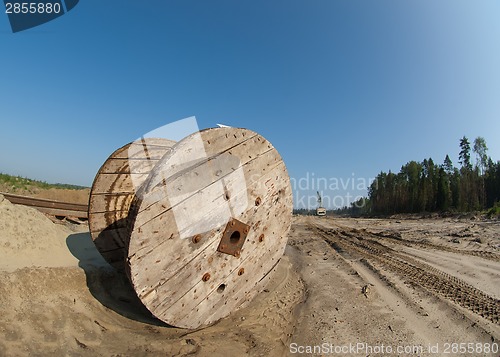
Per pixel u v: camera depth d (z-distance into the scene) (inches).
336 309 168.6
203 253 121.6
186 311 119.6
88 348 107.4
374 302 178.5
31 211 170.2
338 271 257.3
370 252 351.6
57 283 131.6
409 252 346.0
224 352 113.0
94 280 148.9
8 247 135.9
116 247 176.1
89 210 169.8
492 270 247.9
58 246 163.6
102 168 172.1
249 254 140.6
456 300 176.7
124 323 129.8
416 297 184.7
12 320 105.3
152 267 107.7
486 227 589.9
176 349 111.7
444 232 548.1
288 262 287.9
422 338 133.7
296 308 171.9
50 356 98.6
